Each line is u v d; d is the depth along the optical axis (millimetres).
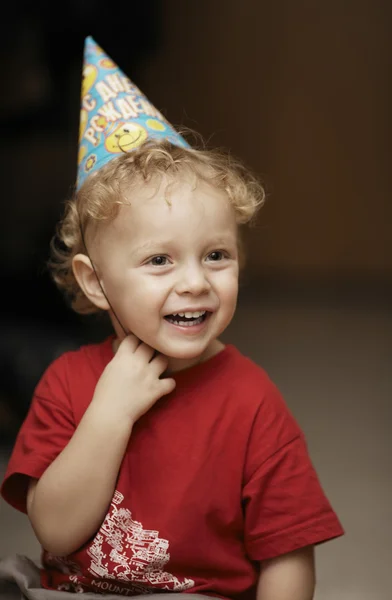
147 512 1472
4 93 5148
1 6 4941
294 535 1479
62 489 1457
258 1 9852
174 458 1481
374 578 2580
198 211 1449
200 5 9891
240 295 8953
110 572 1474
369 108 9836
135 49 6410
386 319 7754
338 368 5695
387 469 3607
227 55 9945
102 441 1457
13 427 3729
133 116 1666
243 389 1524
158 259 1457
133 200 1461
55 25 5156
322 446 3932
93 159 1644
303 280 9914
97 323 4652
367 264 9969
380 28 9758
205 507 1469
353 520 3039
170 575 1474
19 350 3861
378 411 4605
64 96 5387
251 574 1519
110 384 1491
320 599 2434
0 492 1577
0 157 6621
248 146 10039
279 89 9930
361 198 9922
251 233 10008
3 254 5078
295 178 9984
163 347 1469
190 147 1657
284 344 6496
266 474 1486
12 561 1614
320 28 9828
